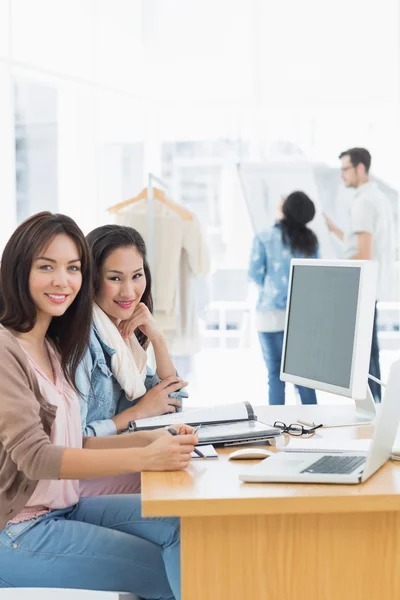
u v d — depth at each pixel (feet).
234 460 7.20
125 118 19.11
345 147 19.22
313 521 6.22
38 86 17.29
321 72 19.57
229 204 19.04
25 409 6.87
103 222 18.97
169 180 19.38
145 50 19.51
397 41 19.39
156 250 16.94
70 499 7.73
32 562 7.16
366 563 6.24
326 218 16.63
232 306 18.58
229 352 18.58
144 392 9.27
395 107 19.04
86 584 7.16
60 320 7.96
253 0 19.54
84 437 8.18
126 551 7.19
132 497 8.03
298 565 6.23
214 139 19.38
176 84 19.58
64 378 7.91
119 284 9.33
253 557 6.21
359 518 6.22
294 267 9.55
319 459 6.82
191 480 6.49
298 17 19.54
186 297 17.12
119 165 19.11
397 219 18.86
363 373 8.34
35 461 6.78
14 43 16.01
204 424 8.27
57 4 17.15
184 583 6.21
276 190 16.51
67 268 7.61
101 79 18.54
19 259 7.45
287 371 9.48
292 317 9.50
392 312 17.62
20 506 7.01
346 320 8.52
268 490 6.13
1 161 15.38
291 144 19.35
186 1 19.51
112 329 9.04
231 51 19.62
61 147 18.01
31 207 17.31
